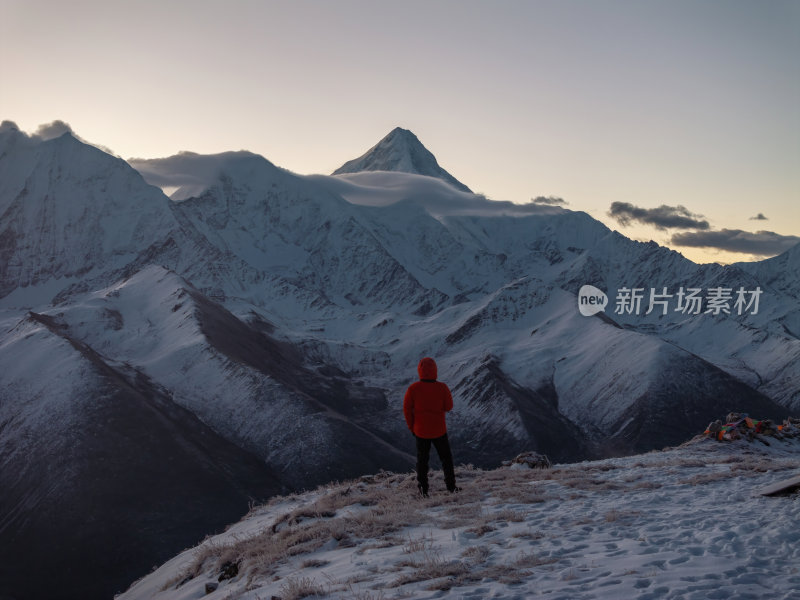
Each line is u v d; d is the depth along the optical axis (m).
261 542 13.57
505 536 10.48
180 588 14.11
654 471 17.61
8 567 101.94
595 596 6.99
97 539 108.50
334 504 15.38
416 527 12.09
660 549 8.82
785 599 6.68
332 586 8.71
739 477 15.27
